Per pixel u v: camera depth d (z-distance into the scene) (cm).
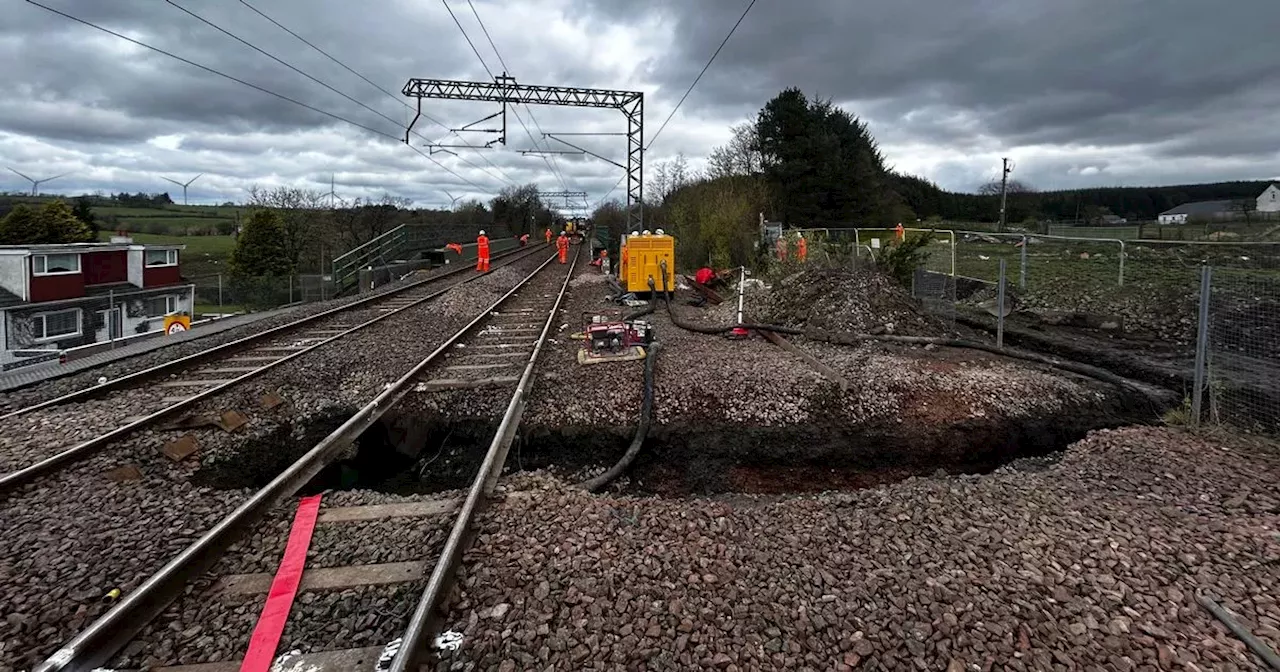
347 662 359
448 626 383
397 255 3572
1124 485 575
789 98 3916
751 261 2295
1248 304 875
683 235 3341
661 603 397
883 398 848
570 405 835
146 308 3266
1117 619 376
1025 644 358
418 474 749
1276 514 508
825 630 373
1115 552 448
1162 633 365
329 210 4616
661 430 791
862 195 3941
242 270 3919
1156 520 499
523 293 2131
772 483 713
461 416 828
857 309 1245
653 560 443
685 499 607
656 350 1017
